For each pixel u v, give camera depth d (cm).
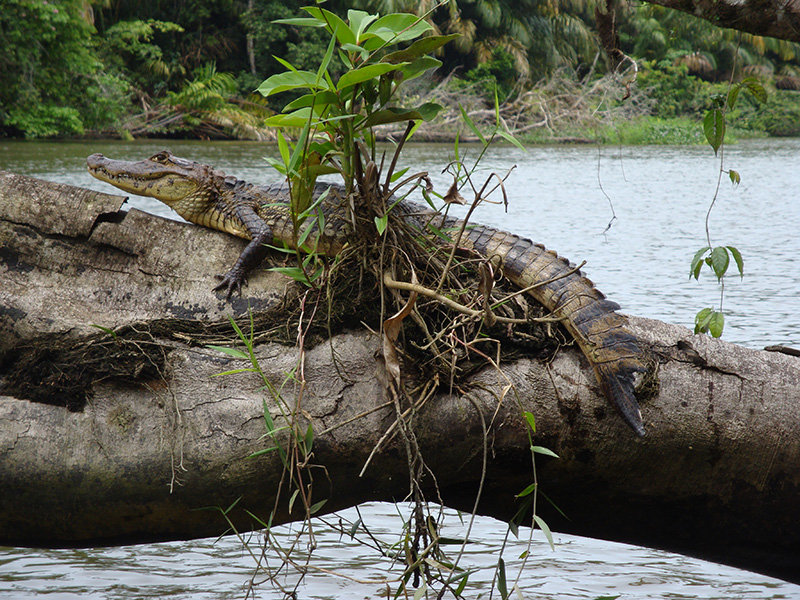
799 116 5400
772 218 1584
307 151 310
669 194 2019
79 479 326
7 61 2972
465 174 312
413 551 323
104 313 347
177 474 328
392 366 315
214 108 3803
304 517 349
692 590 421
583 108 4369
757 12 352
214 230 382
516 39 4631
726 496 355
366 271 339
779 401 349
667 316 803
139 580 425
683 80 4841
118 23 3972
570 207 1697
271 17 4159
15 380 336
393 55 302
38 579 426
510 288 362
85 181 1684
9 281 350
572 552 467
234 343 343
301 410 328
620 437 343
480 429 334
